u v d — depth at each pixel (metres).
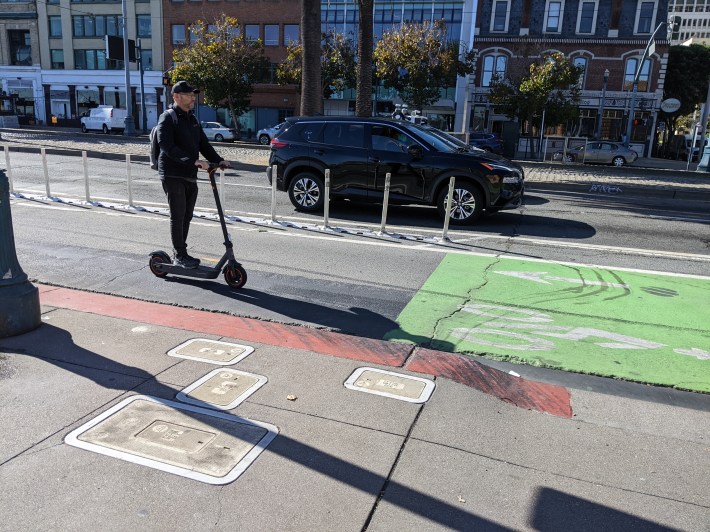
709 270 7.52
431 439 3.19
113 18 50.94
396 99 41.47
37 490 2.64
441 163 9.71
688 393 4.00
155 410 3.36
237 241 8.14
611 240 9.23
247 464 2.88
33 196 11.09
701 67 47.94
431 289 6.21
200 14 47.84
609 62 41.88
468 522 2.56
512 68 42.88
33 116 53.56
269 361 4.11
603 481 2.89
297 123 10.78
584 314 5.57
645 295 6.27
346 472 2.86
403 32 36.72
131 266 6.68
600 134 38.78
